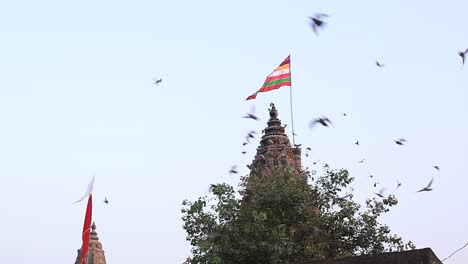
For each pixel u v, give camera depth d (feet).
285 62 158.30
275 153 161.79
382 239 133.39
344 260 76.95
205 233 124.67
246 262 112.98
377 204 138.82
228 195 127.75
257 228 115.03
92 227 166.81
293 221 125.80
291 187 127.44
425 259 70.28
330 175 137.90
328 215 134.72
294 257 119.55
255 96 156.76
